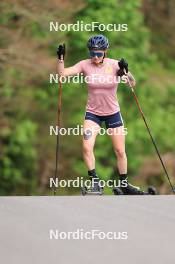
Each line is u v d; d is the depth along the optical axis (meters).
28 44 41.62
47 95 44.62
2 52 40.38
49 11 41.72
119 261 12.53
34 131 42.91
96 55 18.91
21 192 44.06
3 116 41.94
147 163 49.03
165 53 65.94
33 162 43.94
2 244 13.49
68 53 45.22
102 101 19.23
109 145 46.34
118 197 17.94
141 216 15.83
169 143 50.41
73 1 43.25
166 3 68.50
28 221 15.22
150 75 54.03
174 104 55.12
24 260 12.50
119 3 47.81
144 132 48.97
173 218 15.69
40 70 41.50
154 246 13.51
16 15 40.91
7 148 42.72
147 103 50.81
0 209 16.28
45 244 13.52
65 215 15.77
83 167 45.16
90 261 12.50
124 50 47.88
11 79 41.16
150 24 66.56
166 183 49.41
